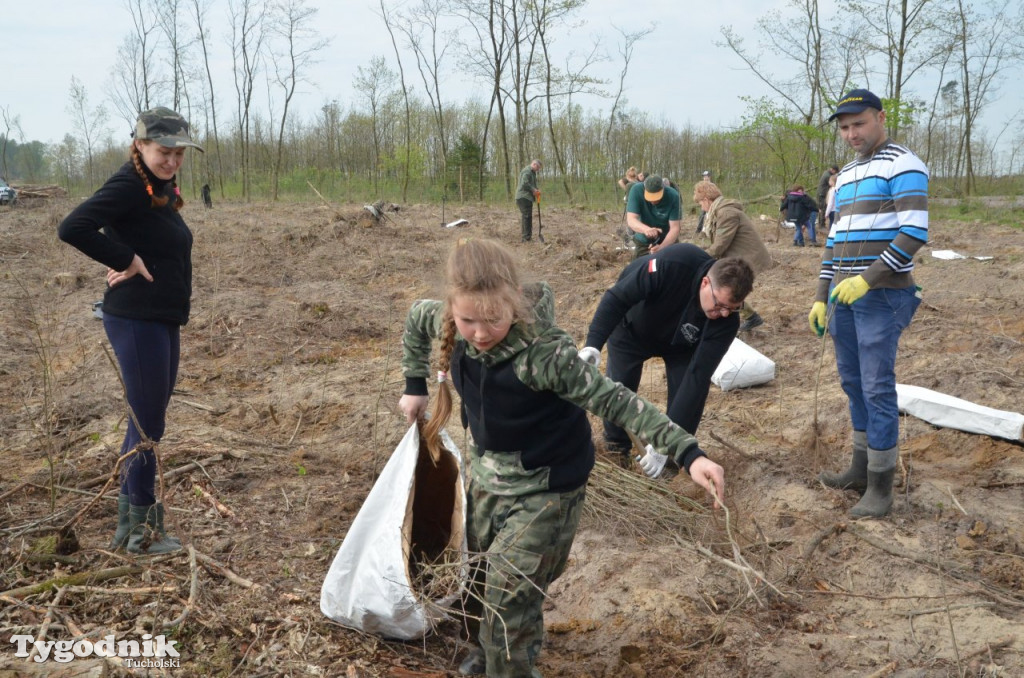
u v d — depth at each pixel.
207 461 4.33
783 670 2.88
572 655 3.09
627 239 13.88
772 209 25.66
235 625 2.73
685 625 3.16
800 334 7.34
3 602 2.75
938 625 3.06
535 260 12.19
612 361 4.41
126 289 3.04
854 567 3.54
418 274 10.77
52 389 5.61
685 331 3.96
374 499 2.76
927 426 4.82
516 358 2.27
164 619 2.71
